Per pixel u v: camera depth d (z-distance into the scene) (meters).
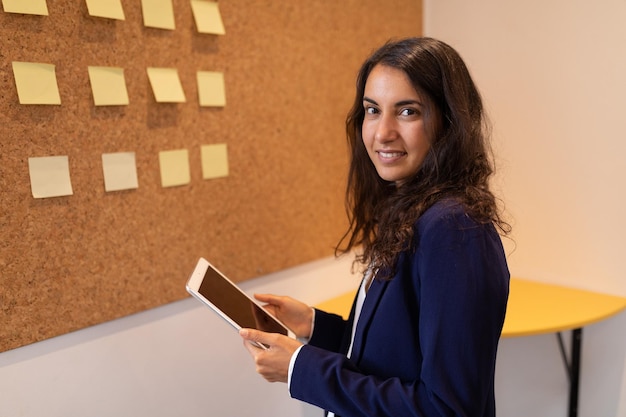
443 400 0.77
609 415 1.77
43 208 1.13
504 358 1.91
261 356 0.93
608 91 1.60
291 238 1.67
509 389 1.93
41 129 1.11
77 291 1.20
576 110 1.68
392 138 0.89
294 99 1.62
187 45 1.34
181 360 1.44
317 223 1.75
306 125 1.67
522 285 1.81
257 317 1.10
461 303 0.77
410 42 0.90
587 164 1.68
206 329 1.48
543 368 1.89
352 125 1.12
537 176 1.80
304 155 1.67
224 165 1.45
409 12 1.98
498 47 1.83
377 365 0.88
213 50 1.40
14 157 1.08
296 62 1.61
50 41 1.11
